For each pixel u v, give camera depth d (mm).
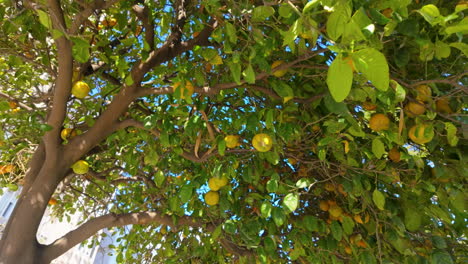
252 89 2676
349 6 904
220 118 3303
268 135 2293
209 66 2982
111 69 3844
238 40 2438
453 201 2127
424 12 1188
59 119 2498
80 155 2777
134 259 4977
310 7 1082
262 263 2658
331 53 2305
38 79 3498
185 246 4027
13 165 3447
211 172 2682
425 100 1898
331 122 2082
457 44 1284
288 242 2904
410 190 2369
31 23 2586
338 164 2645
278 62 2221
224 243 3443
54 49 3428
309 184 2320
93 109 3689
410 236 2482
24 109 3098
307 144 2797
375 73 759
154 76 3469
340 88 766
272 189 2293
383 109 2008
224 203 2727
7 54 2936
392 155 2293
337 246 2879
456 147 2104
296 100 2379
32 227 2465
